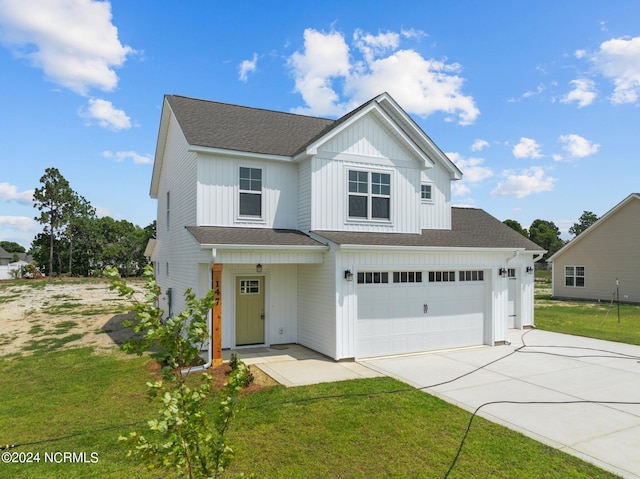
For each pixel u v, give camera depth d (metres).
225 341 11.73
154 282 3.15
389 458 5.31
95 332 15.00
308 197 11.75
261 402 7.29
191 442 2.92
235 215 11.78
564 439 5.92
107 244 58.00
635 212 24.47
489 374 9.31
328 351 10.75
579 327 16.17
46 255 53.88
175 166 14.41
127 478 4.84
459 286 12.38
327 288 10.84
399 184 12.86
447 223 15.28
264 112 15.24
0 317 18.78
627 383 8.63
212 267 9.77
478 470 5.01
